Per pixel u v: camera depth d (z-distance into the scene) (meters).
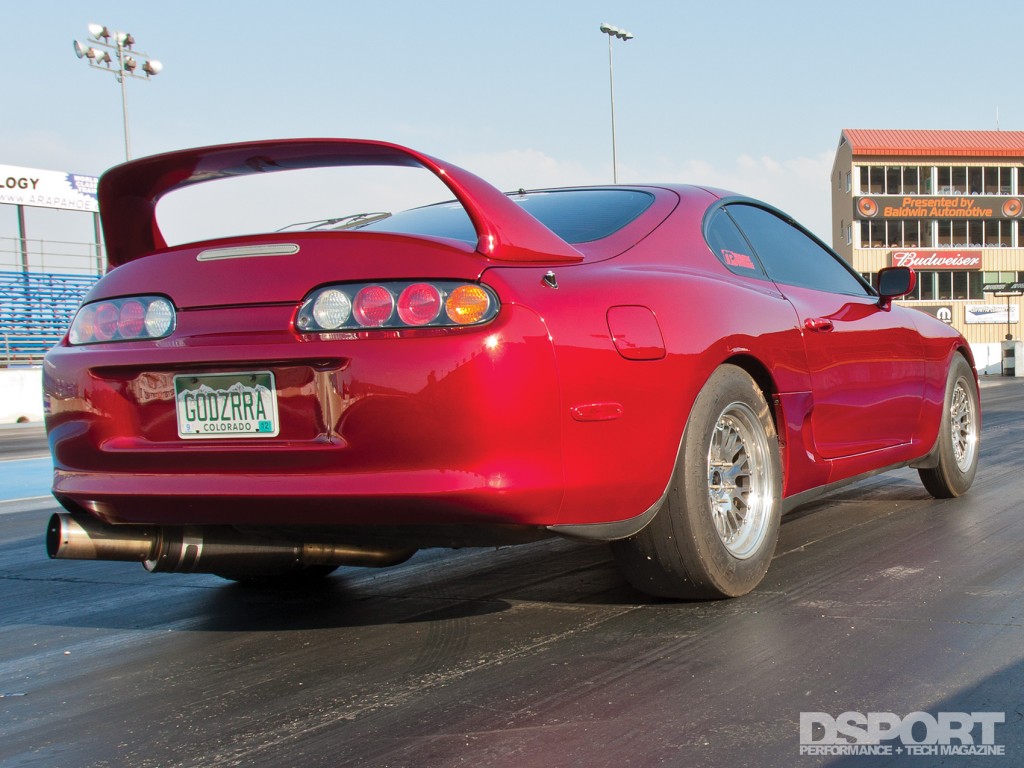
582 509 2.25
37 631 2.72
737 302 2.76
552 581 3.02
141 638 2.60
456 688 2.07
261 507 2.22
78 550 2.47
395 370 2.10
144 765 1.75
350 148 2.37
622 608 2.66
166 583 3.29
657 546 2.54
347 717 1.94
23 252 20.48
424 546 2.43
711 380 2.60
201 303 2.33
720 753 1.69
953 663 2.12
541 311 2.17
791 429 2.97
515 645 2.36
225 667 2.31
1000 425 8.31
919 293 44.41
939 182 44.41
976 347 31.28
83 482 2.44
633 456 2.33
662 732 1.79
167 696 2.12
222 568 2.67
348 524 2.20
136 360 2.36
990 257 44.31
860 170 44.25
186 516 2.34
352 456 2.14
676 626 2.46
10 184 21.12
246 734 1.87
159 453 2.33
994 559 3.13
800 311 3.10
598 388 2.24
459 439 2.08
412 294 2.13
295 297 2.22
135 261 2.50
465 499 2.09
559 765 1.66
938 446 4.18
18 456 9.45
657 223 2.85
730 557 2.64
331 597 2.96
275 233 2.33
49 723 1.99
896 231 44.19
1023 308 44.59
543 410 2.13
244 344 2.23
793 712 1.87
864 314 3.59
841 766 1.63
